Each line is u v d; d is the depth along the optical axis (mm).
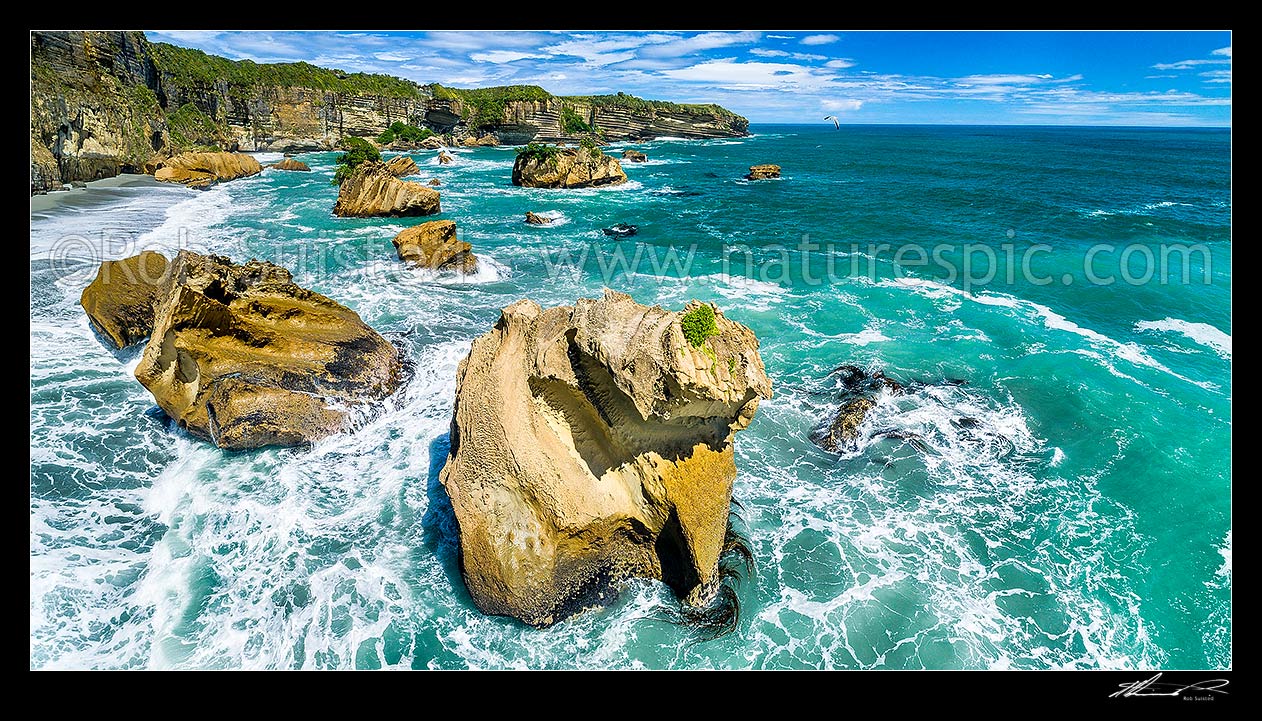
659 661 12836
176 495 16188
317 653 12562
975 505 16812
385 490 16844
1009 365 23703
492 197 65000
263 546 14852
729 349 12906
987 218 52281
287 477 17000
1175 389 21625
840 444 19141
